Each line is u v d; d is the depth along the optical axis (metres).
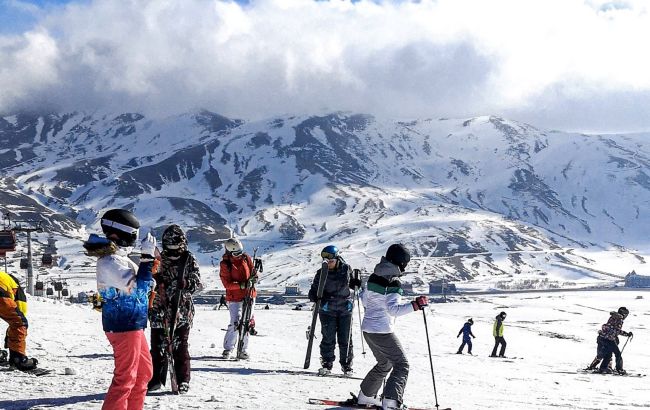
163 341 8.80
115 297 6.07
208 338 20.27
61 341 15.28
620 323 23.38
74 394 8.12
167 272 8.69
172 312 8.62
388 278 8.50
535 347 41.22
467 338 31.22
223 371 12.06
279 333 29.41
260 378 11.38
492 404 10.72
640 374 23.47
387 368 8.68
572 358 33.44
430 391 12.27
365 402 8.71
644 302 199.38
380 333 8.45
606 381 19.88
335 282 12.94
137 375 6.34
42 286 83.94
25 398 7.77
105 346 14.85
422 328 41.50
